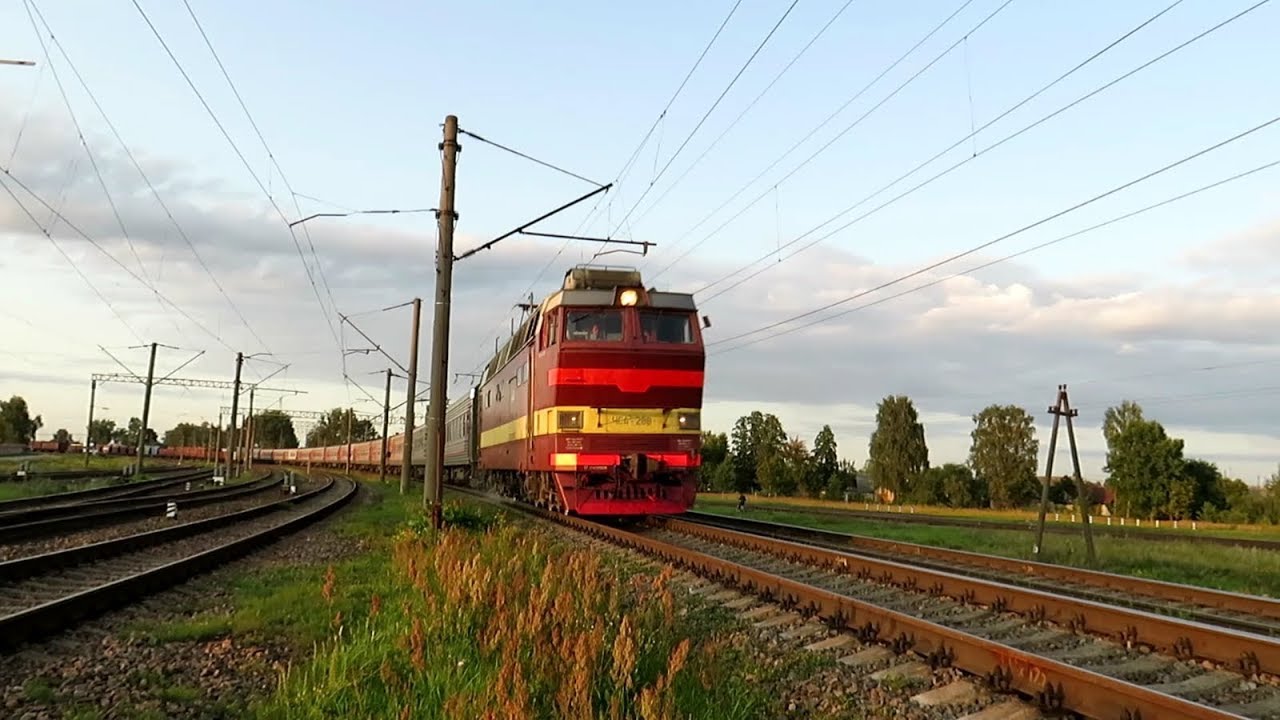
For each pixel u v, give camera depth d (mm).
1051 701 6238
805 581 12641
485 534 16000
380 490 41875
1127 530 24453
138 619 9352
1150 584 11625
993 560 14453
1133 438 60000
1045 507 16375
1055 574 13234
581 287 19906
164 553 15500
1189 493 57406
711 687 6512
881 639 8266
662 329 19125
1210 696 6766
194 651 7969
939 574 11234
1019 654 6602
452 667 6480
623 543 16844
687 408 19031
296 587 11258
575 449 18438
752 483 82938
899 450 82938
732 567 11758
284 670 7234
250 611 9453
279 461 122562
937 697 6672
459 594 8156
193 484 49156
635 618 7676
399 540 15930
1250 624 9297
